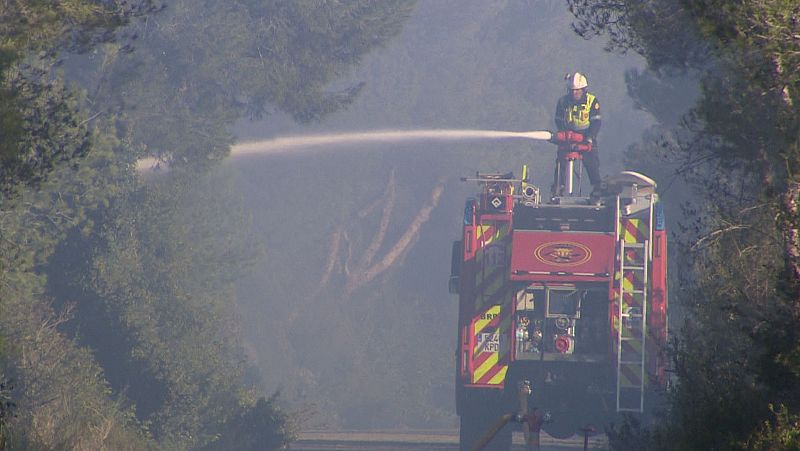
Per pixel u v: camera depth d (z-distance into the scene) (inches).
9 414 2171.5
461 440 3184.1
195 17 4916.3
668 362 2933.1
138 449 3051.2
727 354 2103.8
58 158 2080.5
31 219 3863.2
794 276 1755.7
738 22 1731.1
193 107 5000.0
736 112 1905.8
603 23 2186.3
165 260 4495.6
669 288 3208.7
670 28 2085.4
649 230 3031.5
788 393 1785.2
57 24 2034.9
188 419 3722.9
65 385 3004.4
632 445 2389.3
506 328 3107.8
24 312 3257.9
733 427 1844.2
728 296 2108.8
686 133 3848.4
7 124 1866.4
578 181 3444.9
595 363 3036.4
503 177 3152.1
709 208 2436.0
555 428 3078.2
